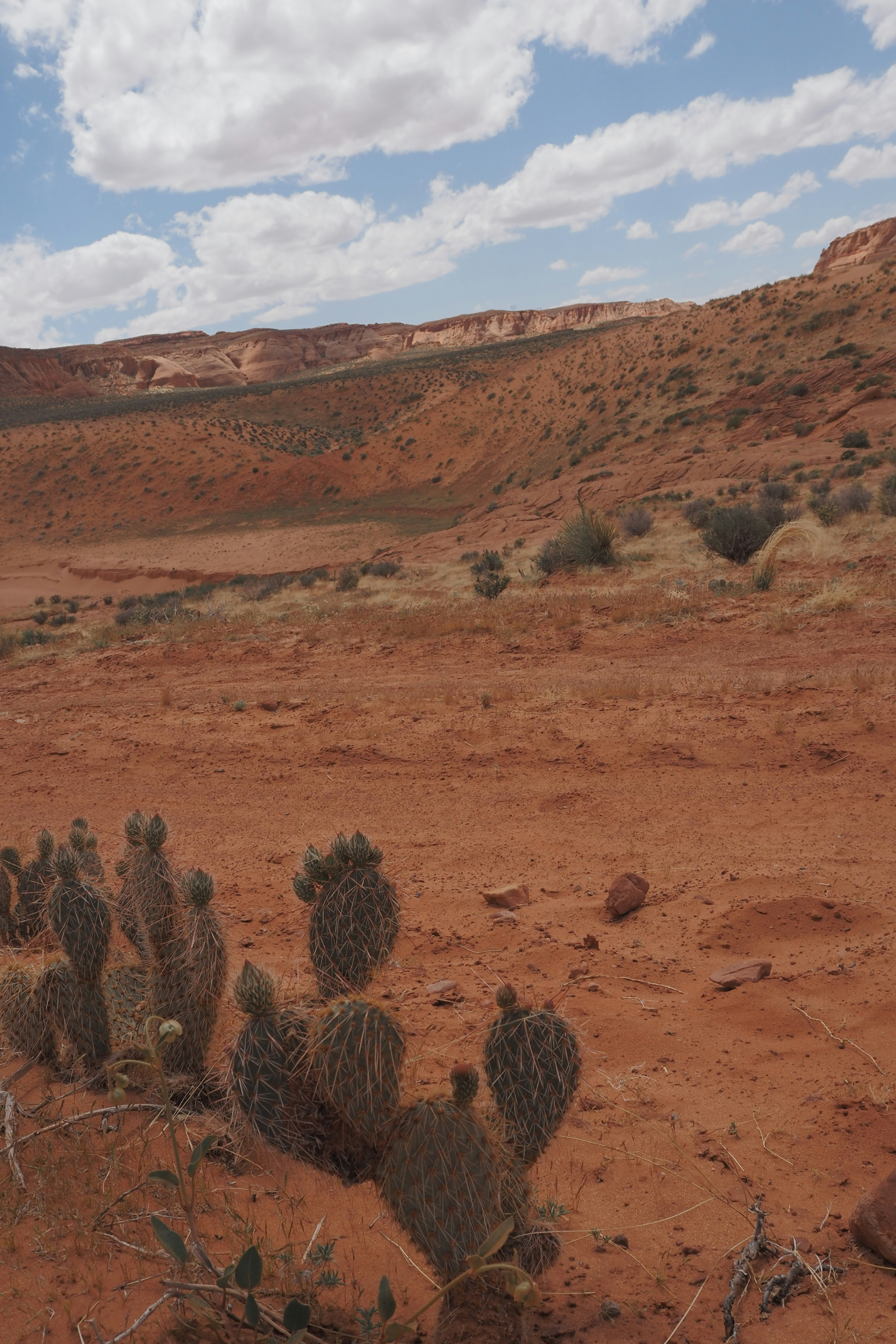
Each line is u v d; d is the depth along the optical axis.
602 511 49.84
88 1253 2.43
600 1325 2.19
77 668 19.17
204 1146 2.20
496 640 16.61
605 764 8.84
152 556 84.12
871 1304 2.23
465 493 91.69
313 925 2.95
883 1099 3.13
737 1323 2.19
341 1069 2.07
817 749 8.36
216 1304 2.13
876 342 72.81
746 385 74.75
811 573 19.09
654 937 5.00
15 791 9.91
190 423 124.88
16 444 119.38
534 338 176.25
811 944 4.71
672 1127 3.12
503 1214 2.07
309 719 12.02
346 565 52.72
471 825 7.59
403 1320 2.15
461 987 4.46
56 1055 3.53
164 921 3.19
